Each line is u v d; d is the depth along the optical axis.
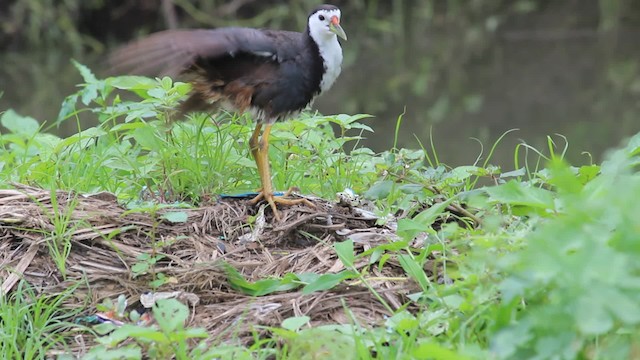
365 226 9.02
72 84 23.70
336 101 20.81
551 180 8.45
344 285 7.85
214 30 8.75
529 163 16.16
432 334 6.95
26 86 23.61
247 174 10.30
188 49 8.44
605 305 5.48
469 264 7.16
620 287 5.61
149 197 9.73
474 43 26.39
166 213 8.73
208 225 8.92
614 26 26.88
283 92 9.14
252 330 7.06
